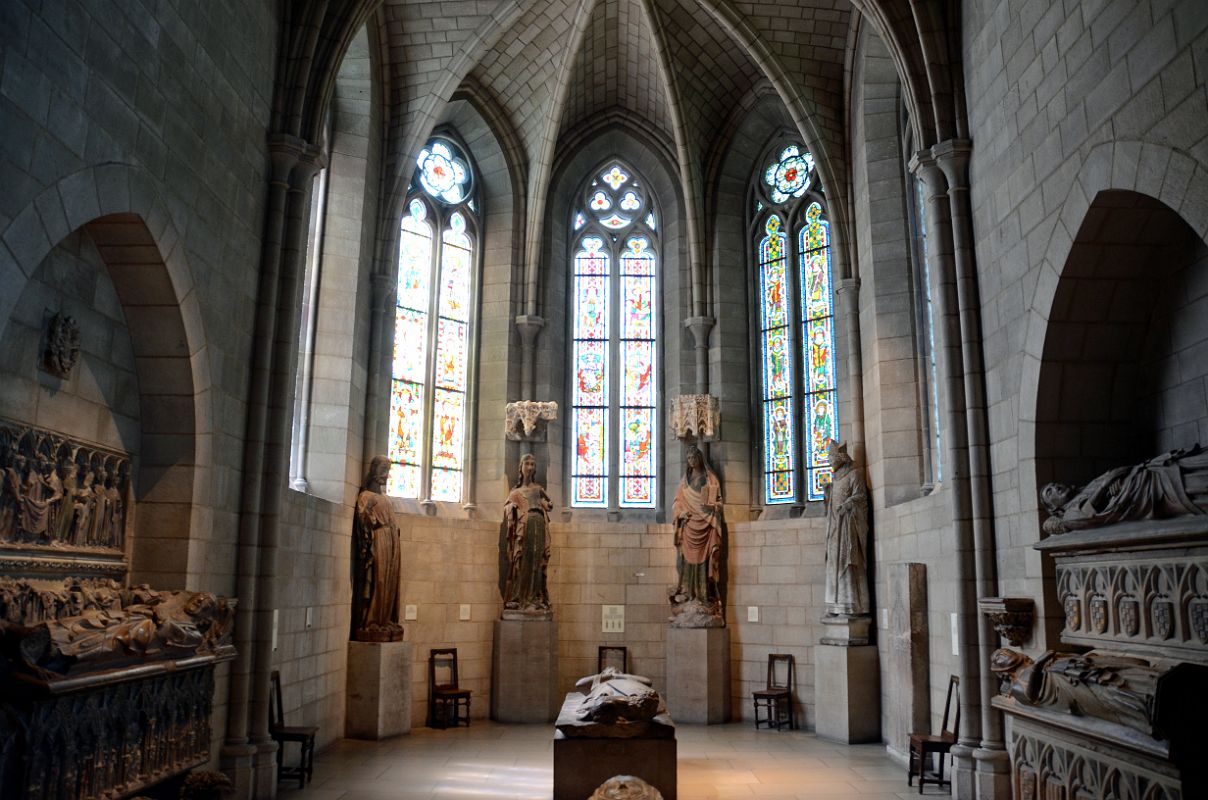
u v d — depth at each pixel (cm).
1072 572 828
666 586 1644
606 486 1727
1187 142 659
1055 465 891
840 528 1430
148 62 804
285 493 1097
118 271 845
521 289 1714
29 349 734
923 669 1198
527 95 1675
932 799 1005
